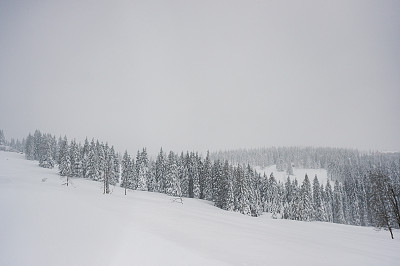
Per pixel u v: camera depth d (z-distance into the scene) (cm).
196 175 8444
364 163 16112
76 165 8350
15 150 15412
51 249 996
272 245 1717
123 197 4922
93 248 1042
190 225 2156
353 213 8588
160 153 9338
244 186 6481
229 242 1609
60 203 2077
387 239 3114
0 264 837
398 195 3516
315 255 1556
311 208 7350
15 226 1248
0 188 2861
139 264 925
